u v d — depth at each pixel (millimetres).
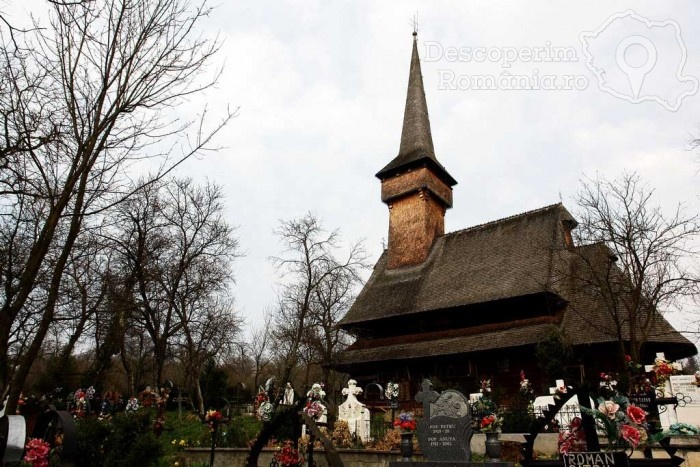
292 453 8328
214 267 30375
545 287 25078
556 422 13375
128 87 8359
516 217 34312
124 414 11539
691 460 10727
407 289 34844
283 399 23172
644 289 18875
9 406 7285
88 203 8898
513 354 26547
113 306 22438
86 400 21375
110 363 33812
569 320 25750
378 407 23688
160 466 14055
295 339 35406
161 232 29000
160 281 27141
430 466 9555
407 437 10570
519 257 31125
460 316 30969
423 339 30875
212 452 13438
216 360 34812
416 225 37625
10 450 4453
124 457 10133
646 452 7215
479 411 13164
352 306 36500
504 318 29141
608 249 20891
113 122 8055
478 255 33656
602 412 6043
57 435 8438
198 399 28516
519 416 14500
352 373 33688
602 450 6277
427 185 37844
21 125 7707
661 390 11500
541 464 6730
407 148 41438
